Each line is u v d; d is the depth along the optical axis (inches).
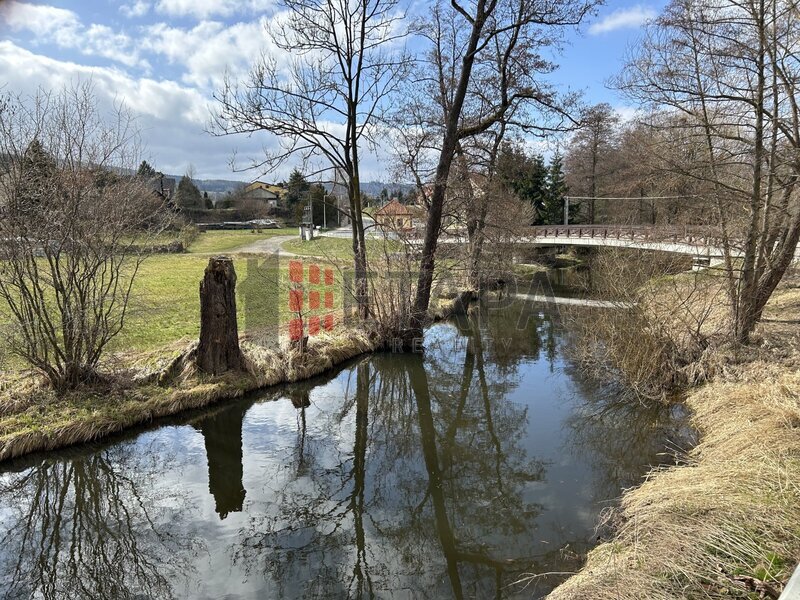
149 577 187.0
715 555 138.0
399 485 266.2
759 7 344.8
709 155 391.2
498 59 582.6
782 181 385.7
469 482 267.7
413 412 376.2
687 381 362.0
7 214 259.8
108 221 297.1
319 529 222.8
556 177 1809.8
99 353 311.0
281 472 271.9
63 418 273.6
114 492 245.9
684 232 442.9
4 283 270.2
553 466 275.7
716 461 218.4
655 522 170.1
